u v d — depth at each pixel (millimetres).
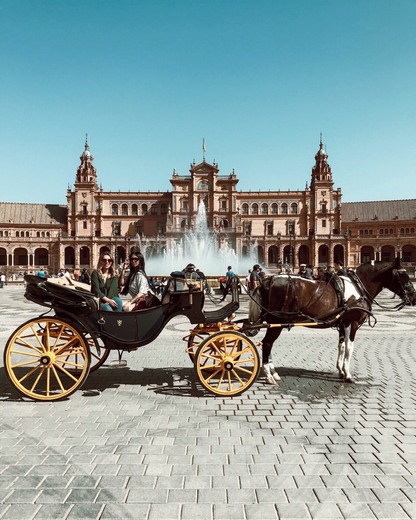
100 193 121625
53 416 7688
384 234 119625
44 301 8719
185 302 9031
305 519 4520
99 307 9031
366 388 9523
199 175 117375
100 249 118688
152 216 122562
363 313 10148
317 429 7078
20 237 116438
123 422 7387
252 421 7453
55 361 8562
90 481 5316
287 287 9688
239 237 112750
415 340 15898
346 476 5465
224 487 5172
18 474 5508
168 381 10102
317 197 119938
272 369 10172
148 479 5363
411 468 5691
